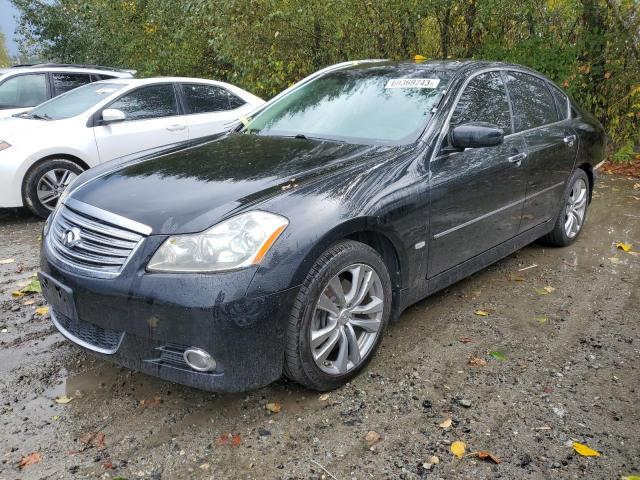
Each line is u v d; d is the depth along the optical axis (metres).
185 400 2.96
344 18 8.88
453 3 8.84
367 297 3.12
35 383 3.12
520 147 4.22
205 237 2.55
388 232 3.08
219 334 2.50
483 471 2.45
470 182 3.63
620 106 9.13
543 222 4.80
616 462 2.51
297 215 2.71
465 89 3.88
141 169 3.28
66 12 14.55
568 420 2.79
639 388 3.07
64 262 2.82
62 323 3.08
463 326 3.76
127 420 2.81
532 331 3.71
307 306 2.72
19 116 7.23
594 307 4.07
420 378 3.15
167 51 12.20
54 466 2.49
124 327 2.64
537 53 8.84
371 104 3.89
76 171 6.59
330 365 2.97
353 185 3.00
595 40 8.81
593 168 5.45
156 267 2.56
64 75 9.07
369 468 2.47
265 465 2.50
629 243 5.45
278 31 9.20
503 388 3.06
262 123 4.23
